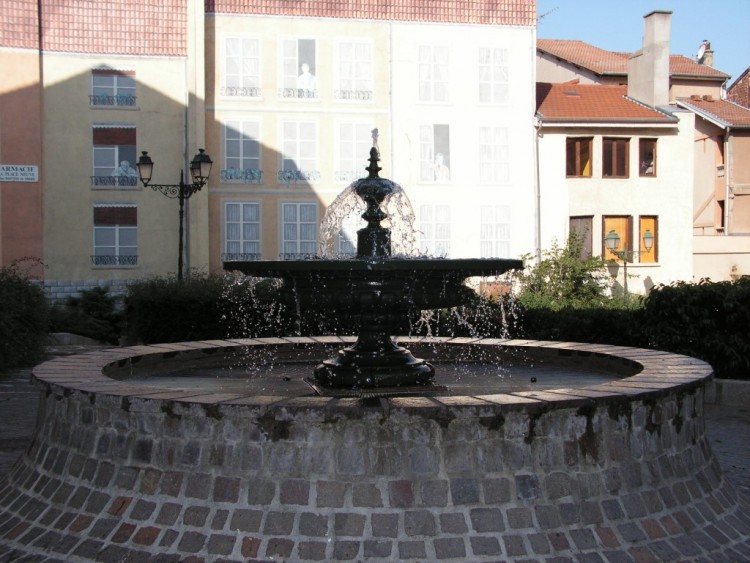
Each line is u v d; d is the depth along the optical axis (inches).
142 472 233.1
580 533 225.0
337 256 376.5
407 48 1488.7
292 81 1462.8
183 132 1417.3
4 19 1357.0
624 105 1579.7
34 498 256.2
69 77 1395.2
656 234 1535.4
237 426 224.7
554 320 669.9
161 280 908.0
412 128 1492.4
